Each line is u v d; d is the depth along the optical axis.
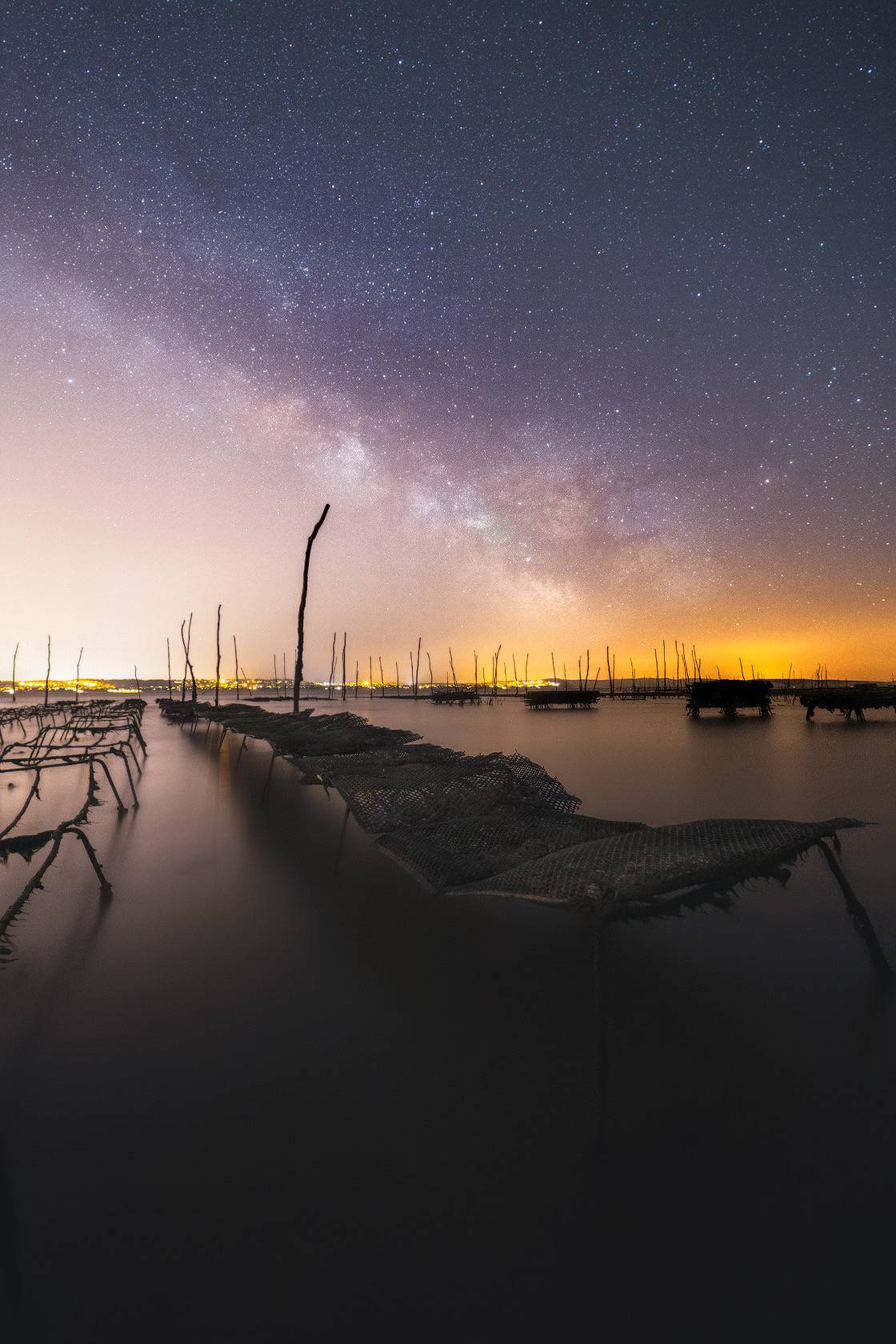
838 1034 2.06
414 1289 1.22
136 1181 1.51
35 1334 1.15
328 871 4.02
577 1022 2.18
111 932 3.03
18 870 4.07
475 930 3.02
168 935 2.99
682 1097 1.77
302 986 2.47
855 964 2.54
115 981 2.53
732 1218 1.37
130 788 7.25
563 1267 1.26
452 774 4.21
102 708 16.66
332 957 2.74
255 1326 1.16
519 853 2.82
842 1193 1.43
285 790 7.12
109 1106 1.78
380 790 3.99
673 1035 2.08
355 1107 1.75
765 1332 1.12
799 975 2.46
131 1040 2.10
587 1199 1.42
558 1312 1.17
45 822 5.60
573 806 3.89
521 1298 1.20
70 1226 1.38
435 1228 1.36
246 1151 1.59
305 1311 1.18
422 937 2.96
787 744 12.05
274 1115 1.73
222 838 4.93
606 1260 1.27
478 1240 1.33
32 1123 1.71
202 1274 1.27
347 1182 1.49
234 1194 1.46
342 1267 1.27
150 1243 1.34
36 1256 1.31
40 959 2.73
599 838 3.03
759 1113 1.70
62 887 3.71
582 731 15.73
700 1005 2.26
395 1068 1.93
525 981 2.49
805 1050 1.98
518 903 3.38
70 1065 1.97
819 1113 1.69
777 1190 1.44
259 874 3.96
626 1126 1.66
